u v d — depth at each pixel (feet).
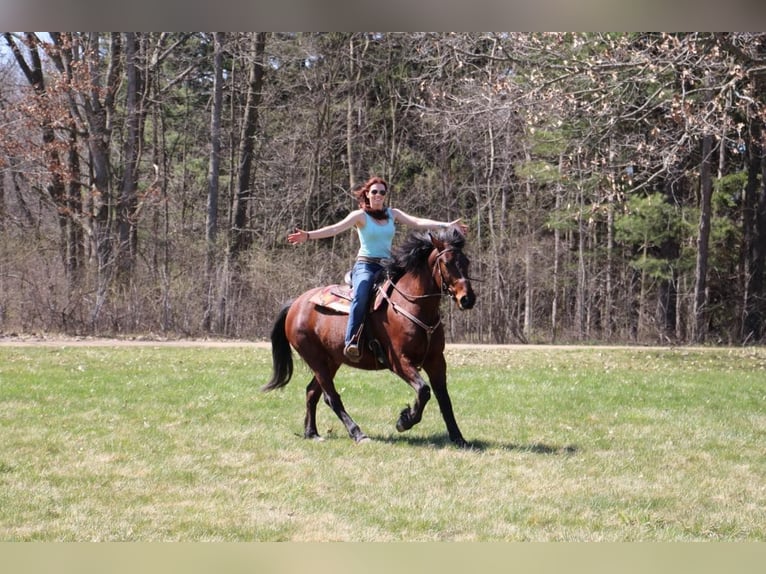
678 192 105.50
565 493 22.88
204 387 42.68
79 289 83.10
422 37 72.49
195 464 25.82
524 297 97.14
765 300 100.94
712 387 45.55
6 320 81.30
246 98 120.88
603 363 60.44
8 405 35.86
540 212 107.65
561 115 55.83
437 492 22.85
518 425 32.76
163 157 116.57
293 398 39.29
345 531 19.66
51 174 92.63
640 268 98.53
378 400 38.52
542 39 55.42
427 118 92.07
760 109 56.18
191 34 106.52
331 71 114.62
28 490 22.57
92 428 31.09
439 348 28.25
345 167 126.00
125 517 20.49
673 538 19.43
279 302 86.22
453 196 117.08
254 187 122.93
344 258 97.86
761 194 101.35
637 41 55.11
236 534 19.42
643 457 27.30
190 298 85.05
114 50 102.47
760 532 19.94
